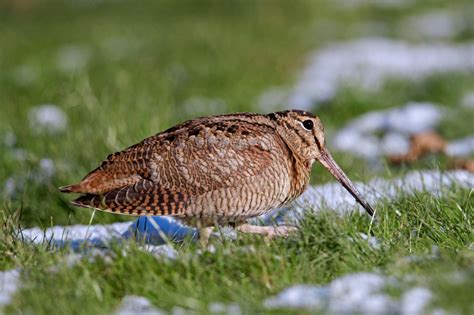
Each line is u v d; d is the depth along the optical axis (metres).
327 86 21.78
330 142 17.00
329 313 6.91
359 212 9.98
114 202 9.18
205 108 18.98
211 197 9.38
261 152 9.56
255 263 8.00
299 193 10.33
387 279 7.48
